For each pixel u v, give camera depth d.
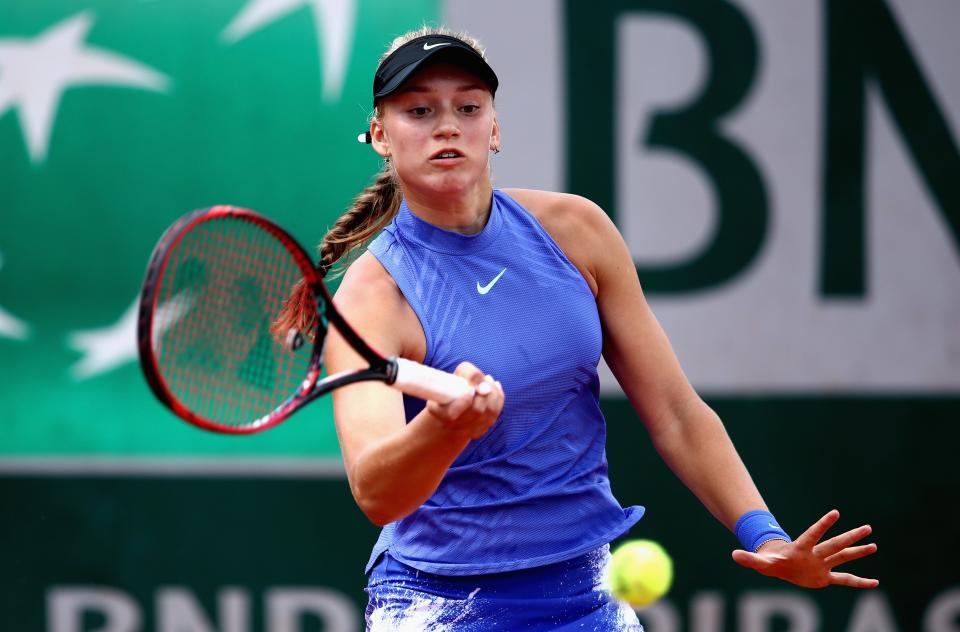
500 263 9.67
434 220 9.68
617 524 10.07
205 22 22.38
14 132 22.64
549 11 22.31
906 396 22.47
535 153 22.34
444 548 9.73
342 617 22.66
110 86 22.53
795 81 22.31
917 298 22.38
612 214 22.39
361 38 22.22
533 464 9.63
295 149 22.28
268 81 22.34
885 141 22.31
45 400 22.80
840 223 22.39
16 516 22.84
